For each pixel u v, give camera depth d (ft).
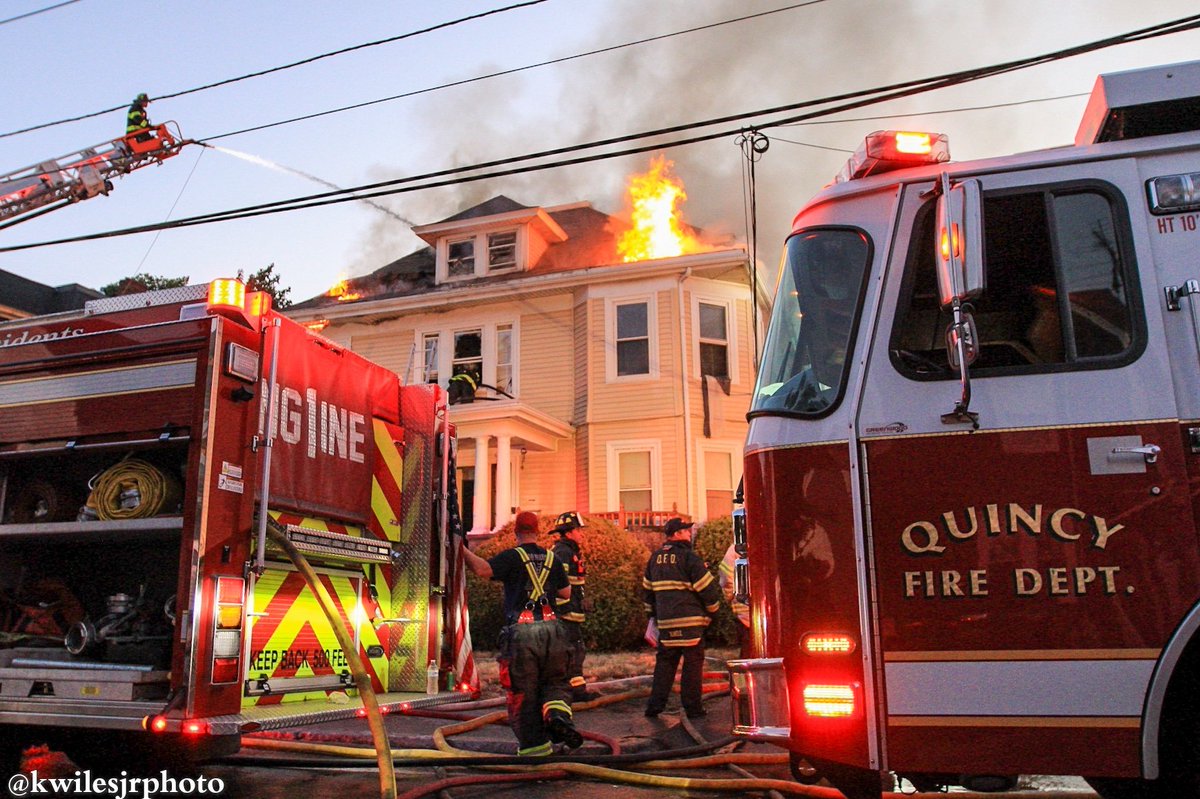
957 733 10.04
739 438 59.47
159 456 14.99
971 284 9.86
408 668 19.49
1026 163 11.36
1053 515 10.28
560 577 18.16
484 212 71.56
